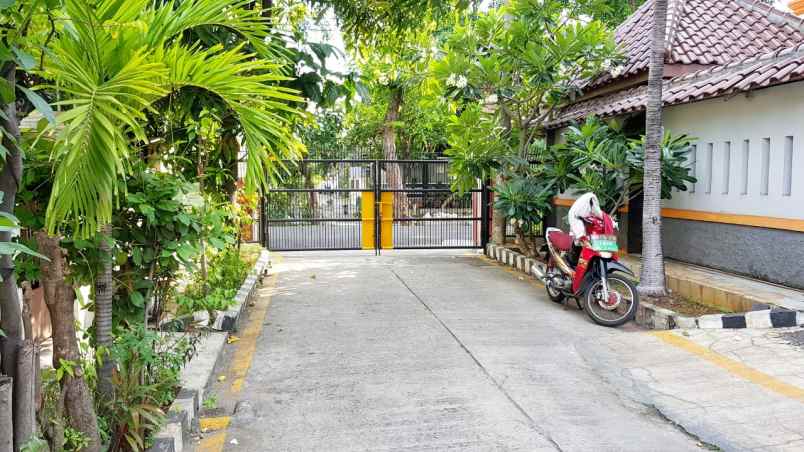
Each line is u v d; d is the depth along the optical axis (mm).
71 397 2973
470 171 10852
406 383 5070
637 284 7852
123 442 3348
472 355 5832
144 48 2809
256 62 3309
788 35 11016
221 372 5398
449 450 3844
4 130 2260
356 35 9680
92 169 2459
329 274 10766
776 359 5352
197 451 3877
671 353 5723
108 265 3316
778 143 7473
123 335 3670
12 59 2164
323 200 13508
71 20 2525
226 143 5988
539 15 10445
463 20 11438
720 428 4078
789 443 3818
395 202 13648
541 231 13609
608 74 11477
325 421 4328
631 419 4348
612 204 9172
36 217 2994
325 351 6012
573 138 9078
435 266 11672
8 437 2252
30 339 2783
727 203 8430
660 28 7391
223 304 6766
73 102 2400
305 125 6609
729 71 8305
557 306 8070
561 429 4156
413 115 23047
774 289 7223
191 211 3975
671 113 9781
